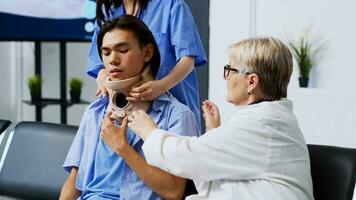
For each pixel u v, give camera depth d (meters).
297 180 1.31
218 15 4.09
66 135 1.93
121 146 1.47
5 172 1.99
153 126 1.44
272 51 1.34
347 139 3.63
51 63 4.78
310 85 3.88
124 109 1.55
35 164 1.95
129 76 1.53
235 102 1.40
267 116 1.32
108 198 1.56
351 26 3.71
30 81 4.32
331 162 1.43
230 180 1.33
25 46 4.75
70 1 4.04
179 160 1.33
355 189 1.37
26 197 1.95
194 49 1.84
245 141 1.30
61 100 4.32
